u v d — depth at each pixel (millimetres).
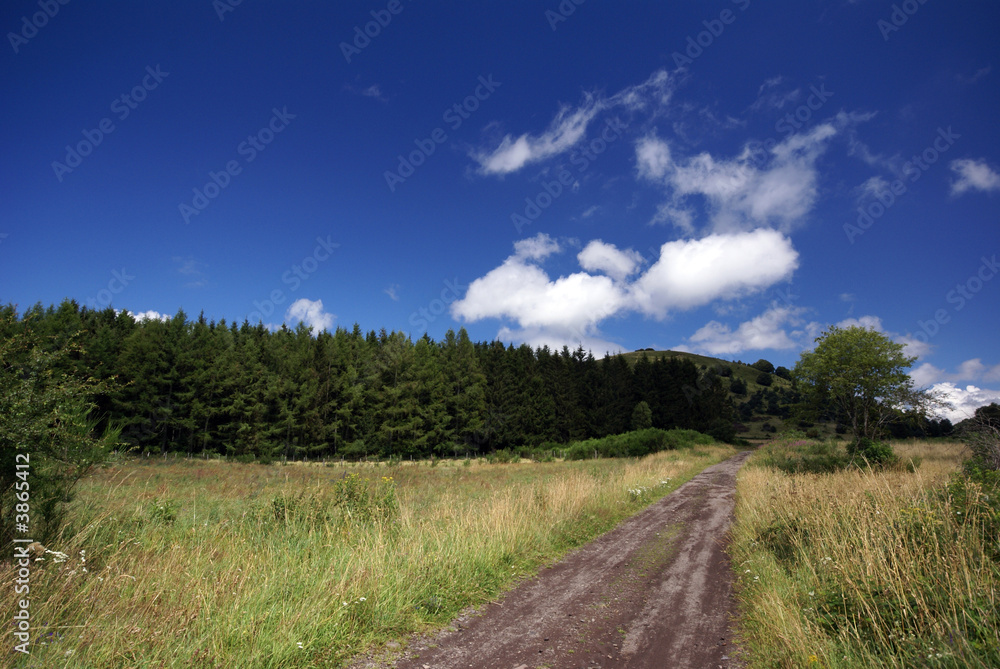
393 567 5965
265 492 11523
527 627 5117
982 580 4336
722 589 6691
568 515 10125
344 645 4328
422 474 26891
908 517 5773
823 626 4641
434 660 4266
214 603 4602
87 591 4492
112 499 8148
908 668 3729
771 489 11719
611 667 4254
